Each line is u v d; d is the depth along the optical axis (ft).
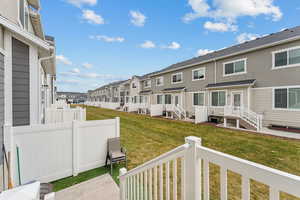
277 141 22.21
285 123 29.91
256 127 29.81
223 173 3.39
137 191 6.86
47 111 23.85
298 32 30.40
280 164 14.49
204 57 53.16
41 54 16.70
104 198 9.53
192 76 50.44
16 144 9.75
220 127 33.71
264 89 33.06
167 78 61.21
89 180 11.62
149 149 18.62
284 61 30.19
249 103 34.91
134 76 86.63
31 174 10.39
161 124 36.96
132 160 15.31
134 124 36.65
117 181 11.57
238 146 19.93
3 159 8.78
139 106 66.90
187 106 52.19
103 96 142.92
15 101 12.93
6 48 11.91
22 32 12.26
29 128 10.30
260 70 33.71
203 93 46.73
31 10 22.20
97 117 48.98
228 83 38.99
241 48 40.11
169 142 21.68
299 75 28.32
